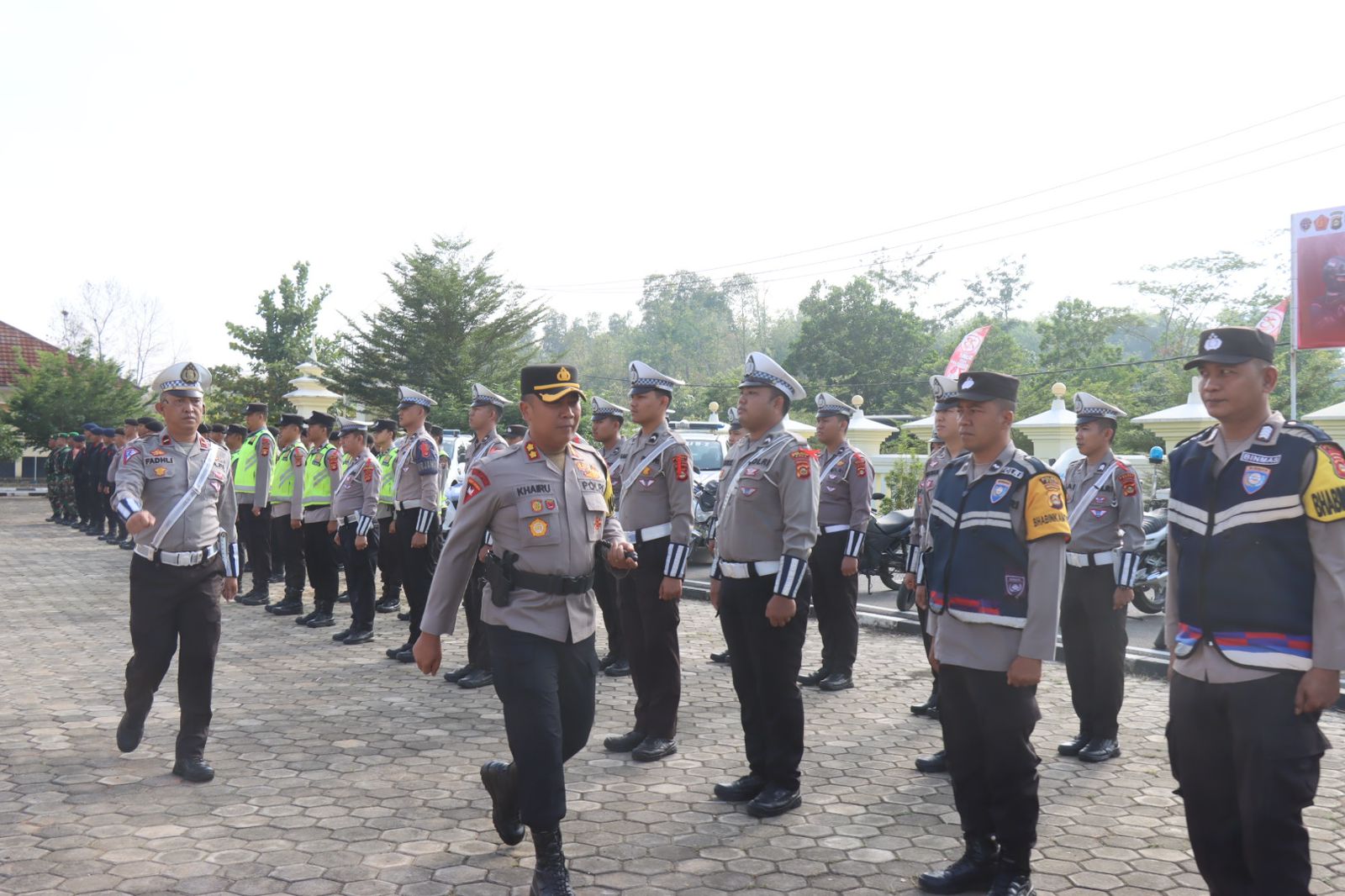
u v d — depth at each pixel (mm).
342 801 4699
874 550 10250
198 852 4066
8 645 8422
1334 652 2873
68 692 6750
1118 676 5551
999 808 3711
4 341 37750
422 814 4531
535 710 3730
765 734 4715
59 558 15320
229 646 8508
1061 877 3955
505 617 3836
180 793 4777
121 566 14383
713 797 4848
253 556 11031
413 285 32094
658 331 75250
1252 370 3123
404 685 7102
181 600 5090
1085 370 35375
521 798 3684
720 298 78188
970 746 3861
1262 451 3090
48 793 4727
